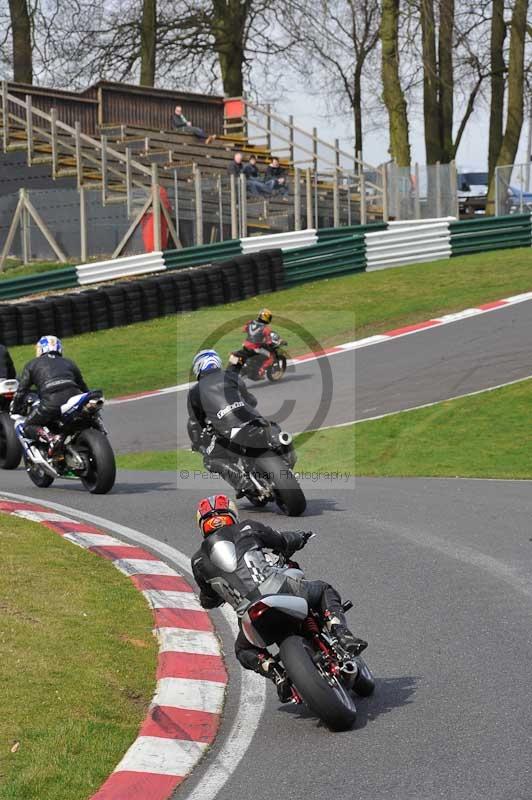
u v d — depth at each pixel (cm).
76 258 7300
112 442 3928
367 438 3753
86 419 2798
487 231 7300
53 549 2062
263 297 6362
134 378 4966
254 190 7700
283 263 6525
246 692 1438
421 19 9575
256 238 6806
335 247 6781
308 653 1276
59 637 1541
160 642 1603
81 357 5378
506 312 5612
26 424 2880
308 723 1320
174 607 1781
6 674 1377
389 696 1391
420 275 6694
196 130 9094
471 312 5694
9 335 5581
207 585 1423
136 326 5950
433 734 1253
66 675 1402
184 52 10712
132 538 2281
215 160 8631
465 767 1155
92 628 1608
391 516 2473
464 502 2625
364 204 7925
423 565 2011
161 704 1363
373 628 1667
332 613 1323
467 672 1455
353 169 8344
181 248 6969
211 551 1377
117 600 1778
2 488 3020
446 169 8031
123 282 6084
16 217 7312
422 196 8131
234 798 1123
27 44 10031
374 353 5084
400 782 1130
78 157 7494
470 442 3628
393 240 7000
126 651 1537
